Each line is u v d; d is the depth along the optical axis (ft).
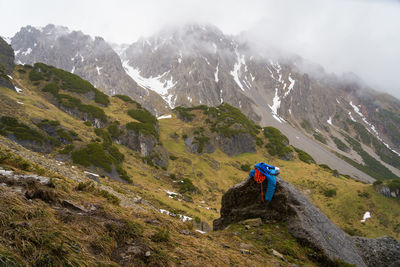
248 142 388.37
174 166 281.33
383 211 260.42
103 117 273.13
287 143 444.14
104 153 156.66
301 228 23.59
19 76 285.43
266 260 17.67
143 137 271.28
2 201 9.08
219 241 19.04
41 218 9.43
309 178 318.24
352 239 29.50
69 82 315.58
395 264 26.89
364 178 633.61
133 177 171.94
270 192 26.71
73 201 13.74
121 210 16.14
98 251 9.44
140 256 10.49
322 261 21.36
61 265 7.47
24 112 173.27
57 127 173.17
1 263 6.07
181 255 12.05
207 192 240.94
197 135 370.32
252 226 25.73
